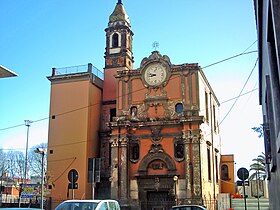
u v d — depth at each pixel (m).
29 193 38.88
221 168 48.44
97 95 43.22
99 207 14.17
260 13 10.11
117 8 46.78
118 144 37.59
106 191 40.47
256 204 36.41
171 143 36.34
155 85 38.38
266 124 13.02
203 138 36.59
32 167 67.88
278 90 8.41
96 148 41.69
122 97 39.34
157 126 37.00
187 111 36.56
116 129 38.00
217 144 46.56
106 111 43.56
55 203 38.75
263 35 10.38
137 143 37.56
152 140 36.97
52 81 42.84
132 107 38.78
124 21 45.97
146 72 39.03
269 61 8.59
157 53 39.12
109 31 46.03
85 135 39.97
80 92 41.50
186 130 35.72
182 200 34.31
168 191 35.53
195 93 37.03
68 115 41.25
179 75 37.97
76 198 38.25
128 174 36.88
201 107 37.78
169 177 35.53
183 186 34.88
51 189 39.31
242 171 19.17
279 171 8.95
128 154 37.34
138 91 38.97
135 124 37.69
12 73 10.54
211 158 40.47
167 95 37.88
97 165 19.20
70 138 40.41
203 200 34.09
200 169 34.56
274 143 10.36
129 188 36.59
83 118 40.59
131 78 39.53
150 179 36.09
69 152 40.00
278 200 10.16
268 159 13.05
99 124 43.03
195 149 35.19
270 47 8.57
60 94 42.19
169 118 36.81
